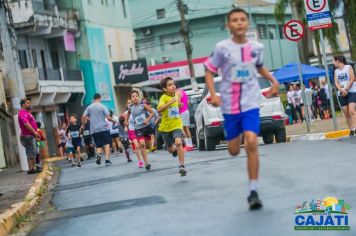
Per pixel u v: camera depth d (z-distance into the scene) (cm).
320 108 5022
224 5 9769
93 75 6838
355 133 2386
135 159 3041
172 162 2377
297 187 1250
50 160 4631
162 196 1387
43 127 5781
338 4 6112
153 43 9912
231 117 1073
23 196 1817
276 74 5159
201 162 2100
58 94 6109
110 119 2867
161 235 967
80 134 3216
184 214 1115
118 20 7944
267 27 10225
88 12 6969
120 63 7356
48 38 6322
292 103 5038
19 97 3322
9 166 4553
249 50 1061
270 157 1952
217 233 922
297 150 2091
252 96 1062
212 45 9825
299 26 2809
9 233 1198
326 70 2633
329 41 6125
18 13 5709
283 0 6372
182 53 9888
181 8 7150
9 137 4806
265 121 2611
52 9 6138
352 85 2352
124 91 7862
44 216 1348
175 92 1817
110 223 1138
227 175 1602
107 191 1661
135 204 1323
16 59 3359
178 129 1795
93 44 6988
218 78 2705
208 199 1245
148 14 9888
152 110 2158
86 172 2617
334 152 1864
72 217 1273
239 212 1052
